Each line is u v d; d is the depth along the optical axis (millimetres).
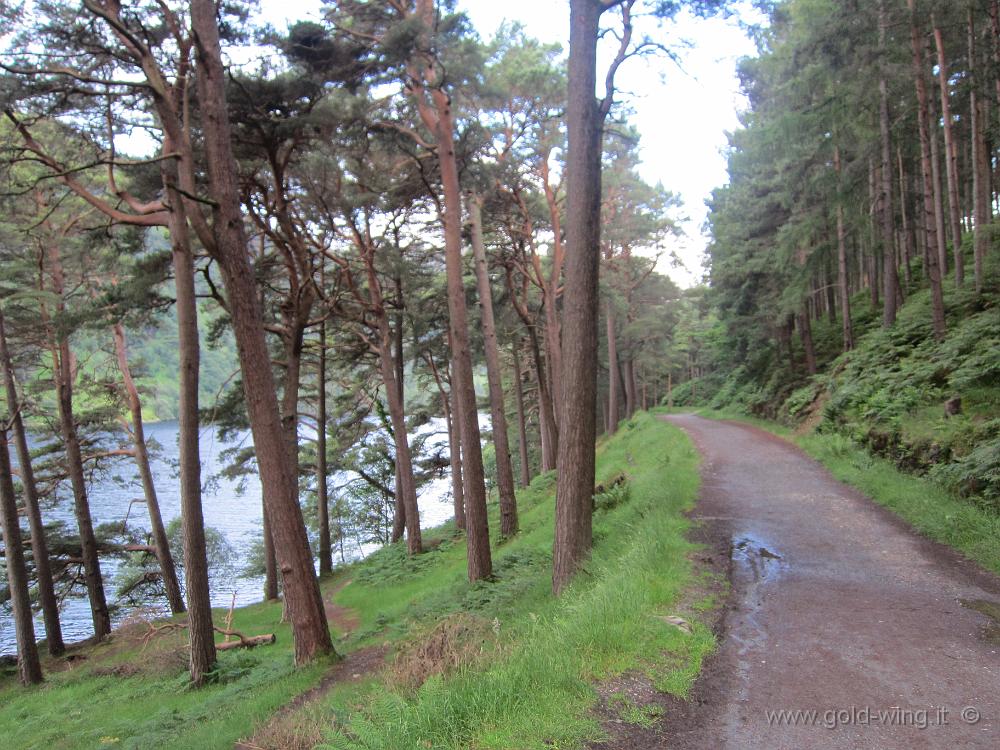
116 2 10328
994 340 12133
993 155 23578
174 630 17469
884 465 11953
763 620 5746
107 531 24688
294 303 15242
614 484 15898
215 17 9328
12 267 15938
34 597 23641
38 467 23234
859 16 14195
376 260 17938
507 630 6375
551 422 26703
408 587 17297
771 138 16906
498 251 23109
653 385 67438
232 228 9148
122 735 8812
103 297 13969
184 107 10312
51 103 10180
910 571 7074
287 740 5457
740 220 27547
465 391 12898
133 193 12961
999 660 4738
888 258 18359
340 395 30297
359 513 33625
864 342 19953
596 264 8242
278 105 12031
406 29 10742
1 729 11570
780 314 24625
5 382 15602
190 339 10883
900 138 19281
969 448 9648
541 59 18219
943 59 16516
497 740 3527
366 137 13078
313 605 9789
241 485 26500
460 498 25297
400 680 5191
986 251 16344
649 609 5762
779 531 9195
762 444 19547
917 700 4160
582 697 4098
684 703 4152
